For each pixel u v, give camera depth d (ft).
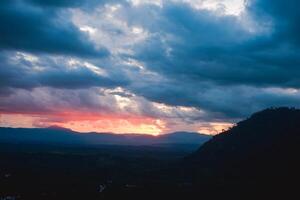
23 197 487.61
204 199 465.88
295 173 481.05
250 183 497.05
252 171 549.54
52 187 546.26
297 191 433.89
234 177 548.72
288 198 422.82
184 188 527.40
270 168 530.27
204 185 532.73
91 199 480.64
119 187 545.44
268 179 492.54
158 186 547.08
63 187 547.90
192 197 477.36
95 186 560.20
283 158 546.26
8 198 481.46
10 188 529.45
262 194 450.71
